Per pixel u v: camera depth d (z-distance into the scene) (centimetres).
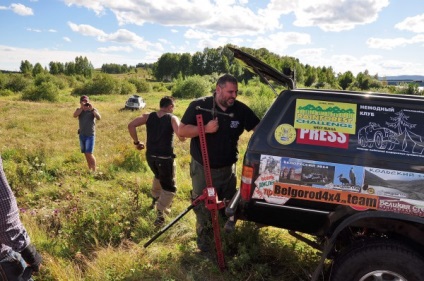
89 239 445
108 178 741
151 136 495
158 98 6006
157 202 509
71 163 858
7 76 7900
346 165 298
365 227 296
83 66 17100
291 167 309
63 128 1800
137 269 374
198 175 416
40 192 620
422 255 277
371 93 317
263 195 316
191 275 361
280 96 320
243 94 4909
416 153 288
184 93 6531
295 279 368
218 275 372
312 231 312
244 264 378
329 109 308
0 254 242
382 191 289
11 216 240
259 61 371
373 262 276
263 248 403
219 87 384
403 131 294
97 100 5450
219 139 400
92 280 362
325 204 302
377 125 299
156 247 424
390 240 279
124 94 7394
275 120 317
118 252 408
